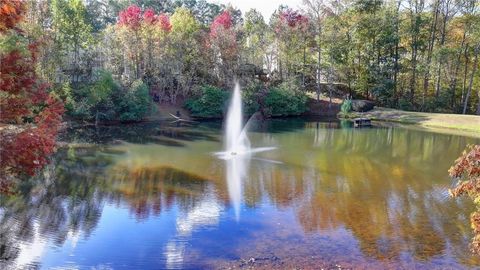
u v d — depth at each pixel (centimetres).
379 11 5031
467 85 4838
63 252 1076
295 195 1609
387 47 4900
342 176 1944
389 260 1066
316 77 5181
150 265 1009
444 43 4888
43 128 794
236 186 1712
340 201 1552
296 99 4503
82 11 4034
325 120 4312
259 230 1244
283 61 4897
